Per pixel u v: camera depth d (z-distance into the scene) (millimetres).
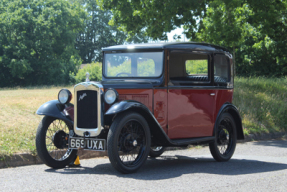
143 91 5875
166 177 5262
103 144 5398
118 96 5500
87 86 5637
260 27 17750
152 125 5773
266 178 5266
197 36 18766
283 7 16953
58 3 49344
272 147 9508
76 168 6027
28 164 6520
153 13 17938
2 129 8195
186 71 6535
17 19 46562
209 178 5223
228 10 15297
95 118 5574
